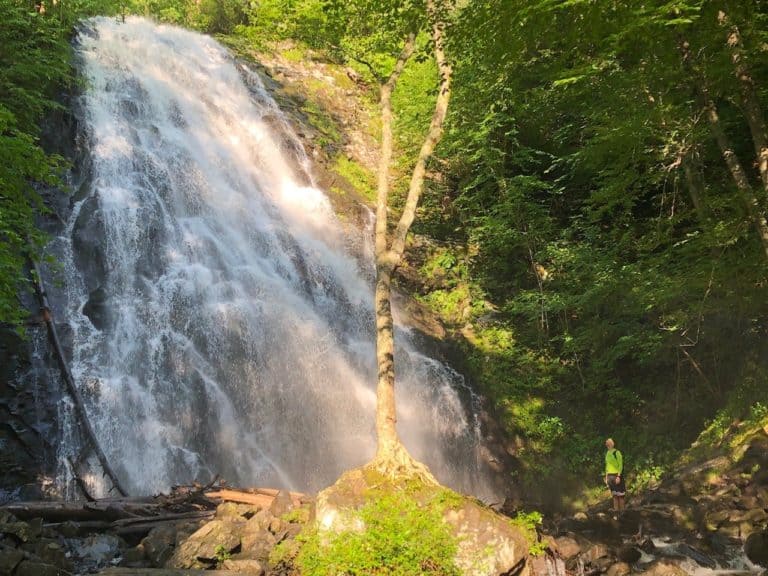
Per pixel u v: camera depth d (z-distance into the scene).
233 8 32.31
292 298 19.03
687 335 17.92
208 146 22.58
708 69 11.23
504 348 21.33
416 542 7.02
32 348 13.43
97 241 16.48
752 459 11.48
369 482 7.83
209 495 9.66
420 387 18.75
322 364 17.75
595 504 15.55
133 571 6.92
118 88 21.77
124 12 26.11
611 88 12.88
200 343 15.95
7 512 7.88
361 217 24.20
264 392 16.22
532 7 9.14
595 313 20.42
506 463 18.47
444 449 18.14
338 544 7.11
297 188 23.89
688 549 8.92
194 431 14.57
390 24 11.84
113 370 14.34
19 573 6.71
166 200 19.28
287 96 28.25
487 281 23.25
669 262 17.61
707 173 17.52
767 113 14.17
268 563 7.25
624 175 15.30
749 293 15.22
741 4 10.06
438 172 26.20
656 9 8.72
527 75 17.53
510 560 7.19
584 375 20.23
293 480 15.48
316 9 15.17
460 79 19.55
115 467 13.04
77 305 15.24
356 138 28.52
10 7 16.48
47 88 18.84
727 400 15.79
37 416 12.66
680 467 14.52
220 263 18.58
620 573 8.06
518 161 21.83
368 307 20.98
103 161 18.86
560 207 24.19
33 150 10.34
